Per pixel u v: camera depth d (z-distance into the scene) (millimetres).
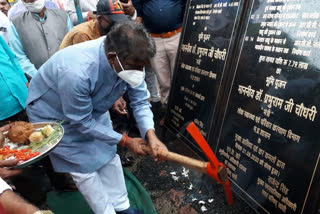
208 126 2197
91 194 1837
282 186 1576
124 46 1225
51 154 1807
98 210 1884
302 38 1446
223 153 2037
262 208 1724
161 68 3320
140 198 2262
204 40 2225
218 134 2078
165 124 2834
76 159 1743
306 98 1429
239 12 1859
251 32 1771
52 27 2707
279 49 1573
